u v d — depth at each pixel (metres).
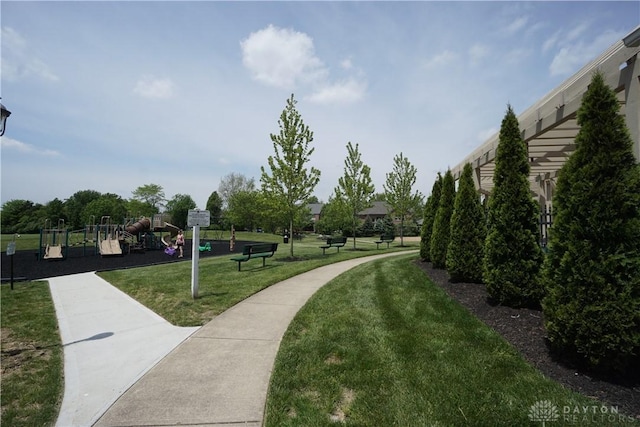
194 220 7.30
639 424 2.67
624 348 3.30
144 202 64.50
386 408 2.95
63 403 3.15
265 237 40.50
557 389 3.21
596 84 3.88
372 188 20.72
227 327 5.33
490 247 5.91
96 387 3.46
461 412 2.87
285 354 4.15
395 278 9.12
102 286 9.11
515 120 6.03
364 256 16.81
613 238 3.49
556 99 5.63
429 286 7.93
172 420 2.84
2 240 33.09
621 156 3.59
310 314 5.88
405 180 24.03
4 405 3.12
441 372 3.60
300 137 14.58
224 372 3.76
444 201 10.38
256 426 2.76
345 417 2.86
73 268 13.35
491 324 5.16
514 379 3.42
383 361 3.90
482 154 9.40
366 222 47.31
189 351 4.38
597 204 3.59
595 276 3.46
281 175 14.48
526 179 5.77
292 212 15.01
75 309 6.66
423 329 4.96
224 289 8.05
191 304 6.72
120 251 19.19
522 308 5.57
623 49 4.25
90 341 4.84
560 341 3.73
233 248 24.62
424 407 2.96
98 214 55.56
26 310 6.61
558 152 9.70
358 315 5.74
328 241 17.78
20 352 4.45
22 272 12.20
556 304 3.77
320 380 3.48
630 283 3.34
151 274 10.85
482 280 7.61
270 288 8.30
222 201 66.50
